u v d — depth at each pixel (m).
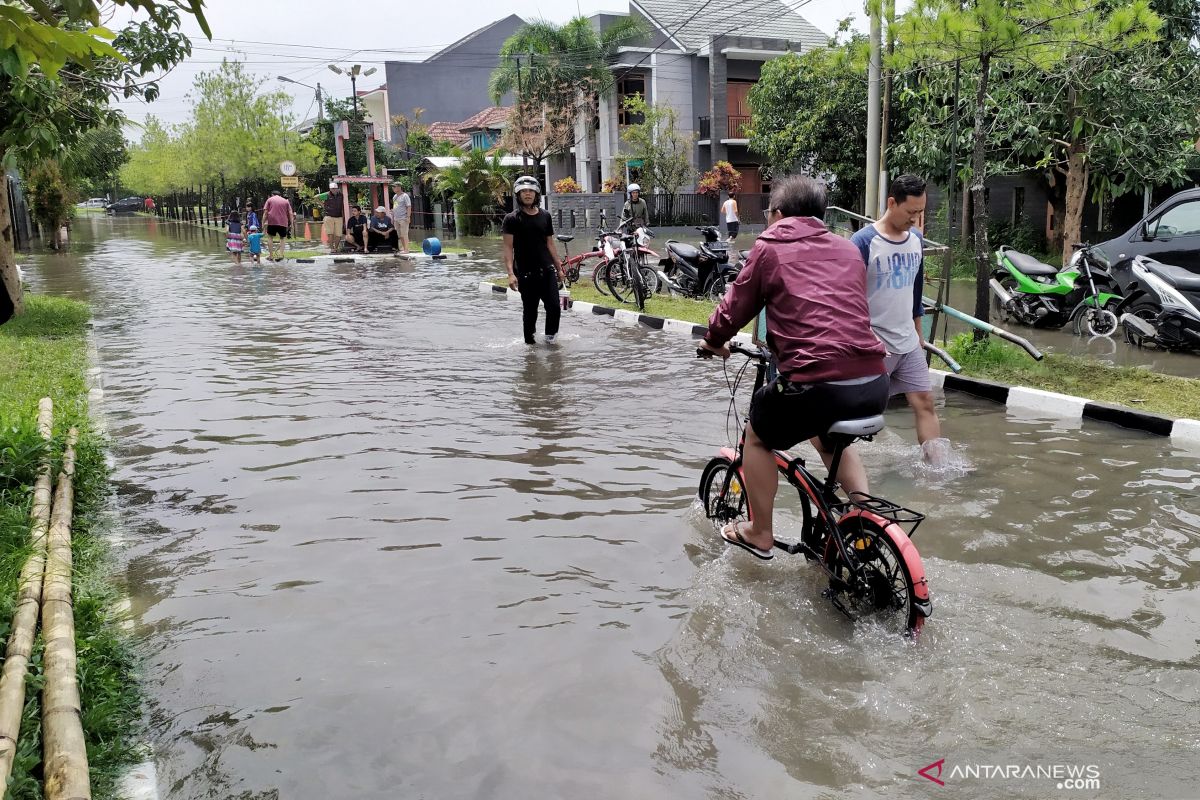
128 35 10.54
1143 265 10.50
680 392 8.29
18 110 8.91
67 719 2.92
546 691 3.39
